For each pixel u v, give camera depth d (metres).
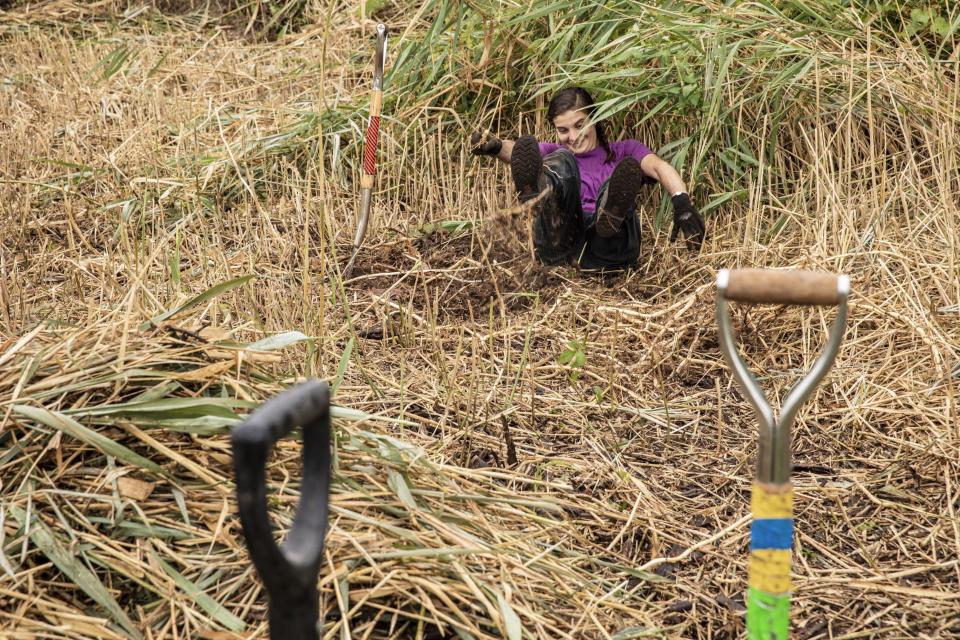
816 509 2.84
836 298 1.62
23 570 2.10
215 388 2.58
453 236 4.92
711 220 4.95
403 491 2.45
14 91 6.90
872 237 4.31
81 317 3.56
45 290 4.07
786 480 1.66
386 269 4.58
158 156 5.55
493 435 3.16
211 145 5.68
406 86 5.70
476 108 5.51
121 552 2.14
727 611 2.42
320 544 1.36
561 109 4.61
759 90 5.05
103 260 4.19
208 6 8.86
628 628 2.30
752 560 1.69
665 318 3.97
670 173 4.57
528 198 4.38
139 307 2.84
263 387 2.63
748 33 5.05
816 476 3.00
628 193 4.18
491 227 4.58
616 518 2.76
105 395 2.42
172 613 2.05
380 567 2.20
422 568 2.25
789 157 5.08
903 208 4.67
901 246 4.17
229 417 2.36
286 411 1.26
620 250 4.49
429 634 2.19
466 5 5.49
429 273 4.48
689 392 3.52
